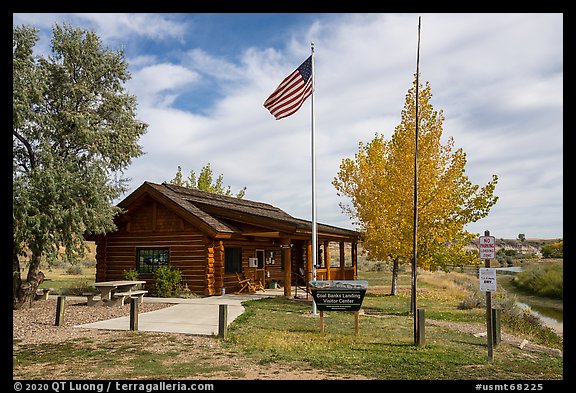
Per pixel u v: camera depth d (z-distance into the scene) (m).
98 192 15.80
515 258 70.06
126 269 21.47
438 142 18.53
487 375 8.16
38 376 7.64
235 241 22.47
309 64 15.91
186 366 8.32
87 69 17.55
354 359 8.98
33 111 15.08
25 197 13.41
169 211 20.88
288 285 19.81
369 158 23.72
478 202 18.66
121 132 18.16
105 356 9.07
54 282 27.42
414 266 11.44
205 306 16.31
